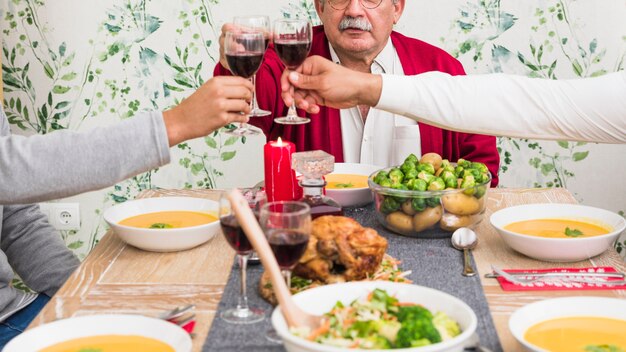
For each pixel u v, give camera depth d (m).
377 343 1.15
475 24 3.20
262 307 1.43
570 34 3.18
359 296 1.33
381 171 1.83
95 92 3.35
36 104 3.37
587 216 1.80
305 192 1.76
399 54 2.64
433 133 2.58
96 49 3.30
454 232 1.73
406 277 1.55
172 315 1.36
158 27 3.27
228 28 2.02
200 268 1.63
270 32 2.01
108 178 1.59
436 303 1.28
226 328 1.34
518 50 3.21
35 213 2.14
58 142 1.58
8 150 1.58
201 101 1.62
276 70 2.62
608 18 3.16
